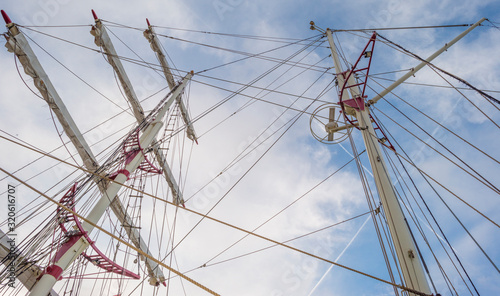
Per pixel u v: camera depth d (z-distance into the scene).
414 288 5.17
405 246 5.73
